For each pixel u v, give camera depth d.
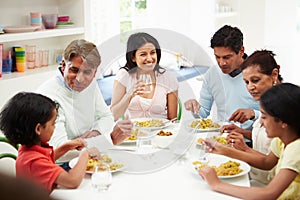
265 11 4.98
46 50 3.06
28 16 2.93
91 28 3.25
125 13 4.02
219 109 2.20
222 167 1.61
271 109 1.51
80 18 3.14
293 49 4.98
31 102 1.42
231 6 4.82
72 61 1.78
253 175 1.88
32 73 2.74
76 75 1.79
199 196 1.37
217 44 2.29
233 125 2.08
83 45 1.80
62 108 1.82
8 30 2.57
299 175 1.50
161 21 4.40
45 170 1.39
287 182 1.42
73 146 1.67
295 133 1.51
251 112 2.18
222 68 2.29
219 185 1.42
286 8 4.91
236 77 2.31
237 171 1.58
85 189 1.42
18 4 2.84
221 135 2.00
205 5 4.42
